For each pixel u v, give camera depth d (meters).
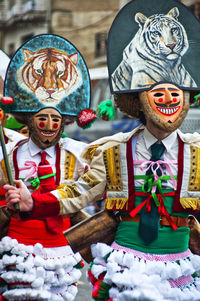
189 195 6.14
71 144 7.20
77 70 7.46
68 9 32.28
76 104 7.40
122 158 6.23
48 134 7.06
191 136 6.27
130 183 6.16
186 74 6.36
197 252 6.48
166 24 6.42
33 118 7.14
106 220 6.35
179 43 6.40
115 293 5.93
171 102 6.20
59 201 6.25
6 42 41.09
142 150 6.24
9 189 6.11
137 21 6.41
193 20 6.46
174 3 6.46
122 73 6.36
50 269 6.64
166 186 6.13
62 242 6.83
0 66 8.68
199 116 16.19
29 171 6.97
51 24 34.25
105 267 6.12
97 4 30.88
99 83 19.20
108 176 6.27
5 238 6.66
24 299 6.49
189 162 6.17
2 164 7.03
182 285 6.08
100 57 30.45
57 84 7.28
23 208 6.13
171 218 6.11
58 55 7.38
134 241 6.11
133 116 6.58
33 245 6.69
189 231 6.37
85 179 6.37
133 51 6.36
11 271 6.59
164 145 6.21
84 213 7.34
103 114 6.79
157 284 5.84
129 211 6.13
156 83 6.25
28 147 7.13
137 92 6.39
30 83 7.24
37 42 7.36
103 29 30.88
